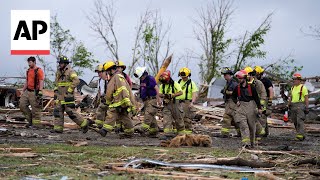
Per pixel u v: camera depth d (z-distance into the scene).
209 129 21.48
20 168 7.87
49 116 25.50
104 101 16.17
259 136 17.14
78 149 10.95
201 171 8.17
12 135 14.09
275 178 7.50
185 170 8.24
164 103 15.32
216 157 9.98
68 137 14.29
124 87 14.38
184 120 16.28
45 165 8.28
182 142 12.76
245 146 12.46
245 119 12.70
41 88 16.75
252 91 12.68
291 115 17.16
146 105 15.77
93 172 7.72
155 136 15.91
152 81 15.70
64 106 15.32
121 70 14.98
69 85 15.18
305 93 16.92
